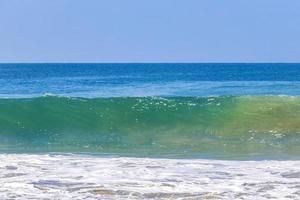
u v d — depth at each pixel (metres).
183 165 14.25
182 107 24.59
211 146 19.61
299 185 11.73
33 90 51.59
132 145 19.94
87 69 143.12
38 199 10.41
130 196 10.73
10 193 10.84
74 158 15.37
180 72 114.00
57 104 24.44
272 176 12.76
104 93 45.59
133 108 24.41
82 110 24.19
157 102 24.95
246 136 21.59
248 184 11.81
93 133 22.53
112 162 14.58
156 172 13.12
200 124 23.25
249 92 45.06
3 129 22.64
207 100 25.56
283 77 82.12
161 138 21.52
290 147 19.22
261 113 24.06
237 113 24.16
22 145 19.92
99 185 11.56
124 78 80.56
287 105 24.84
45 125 23.14
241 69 137.38
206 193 10.96
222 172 13.25
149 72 115.19
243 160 16.06
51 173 12.84
